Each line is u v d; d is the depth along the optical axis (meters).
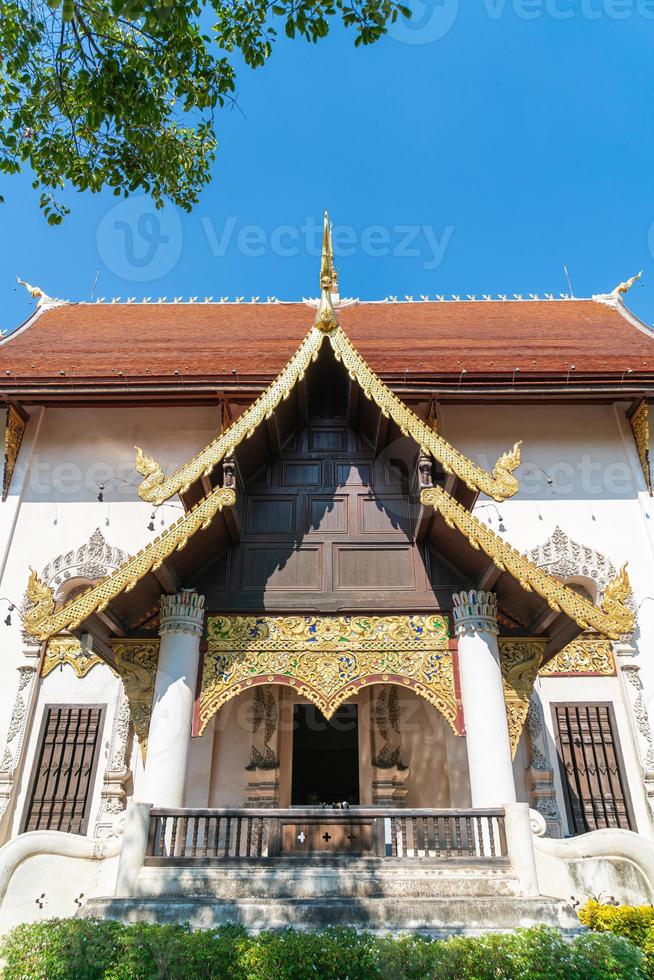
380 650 7.88
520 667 8.14
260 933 5.19
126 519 12.87
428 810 6.50
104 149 8.45
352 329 16.58
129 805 6.50
